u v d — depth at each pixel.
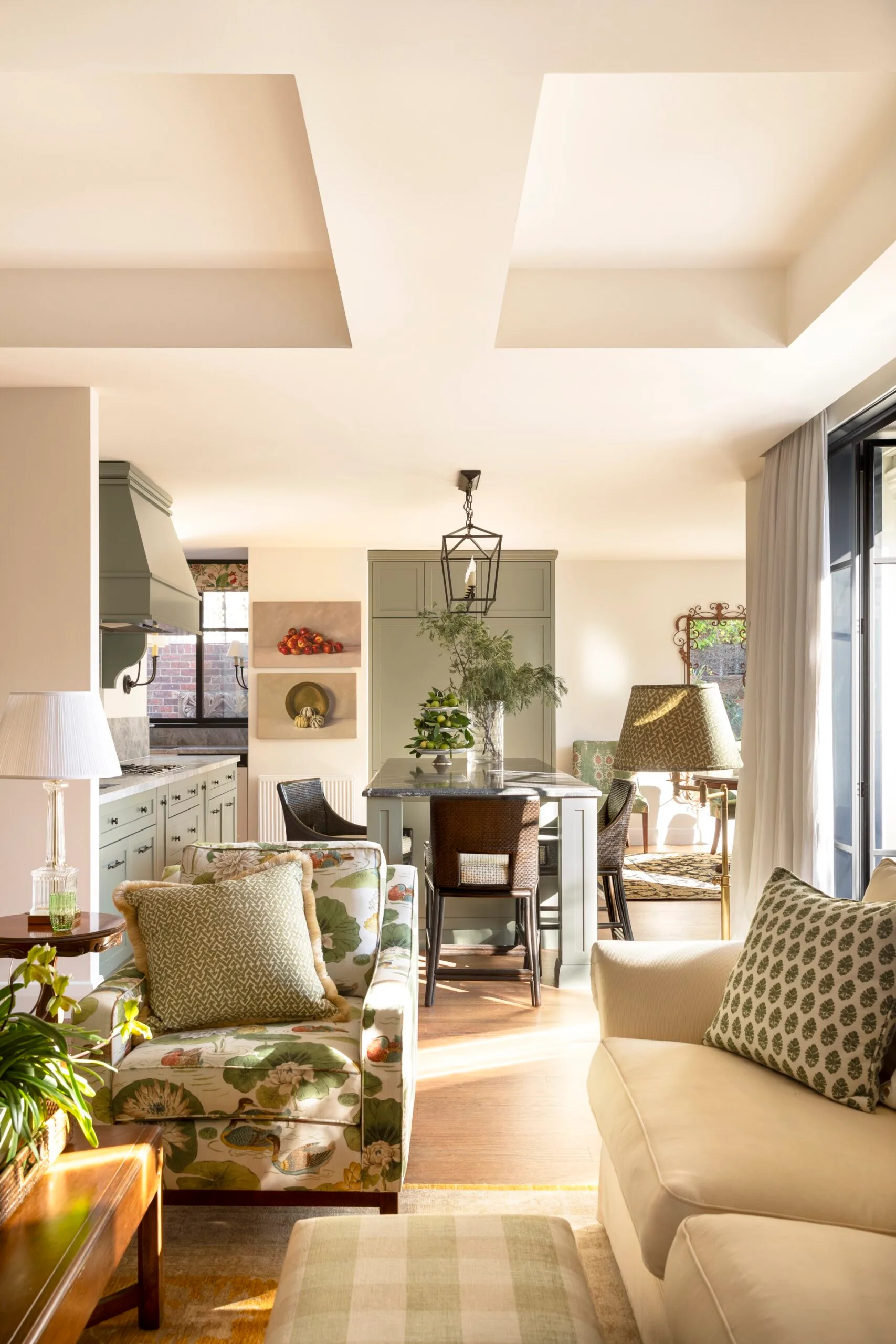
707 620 8.69
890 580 4.01
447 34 1.81
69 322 3.29
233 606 8.56
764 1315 1.21
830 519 4.28
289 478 5.35
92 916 2.95
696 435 4.48
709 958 2.43
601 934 5.10
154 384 3.70
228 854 2.88
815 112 2.38
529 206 2.87
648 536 7.36
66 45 1.86
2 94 2.27
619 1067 2.11
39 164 2.60
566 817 4.48
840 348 3.33
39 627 3.72
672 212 2.91
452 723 5.46
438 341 3.25
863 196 2.71
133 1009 1.89
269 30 1.80
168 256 3.21
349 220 2.45
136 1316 1.98
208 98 2.29
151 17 1.77
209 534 7.22
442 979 4.49
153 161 2.58
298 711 7.82
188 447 4.65
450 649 7.91
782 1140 1.71
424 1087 3.26
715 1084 1.96
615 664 8.70
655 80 2.23
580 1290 1.40
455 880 4.10
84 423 3.74
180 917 2.54
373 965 2.75
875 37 1.85
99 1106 2.21
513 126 2.08
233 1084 2.21
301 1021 2.53
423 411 4.07
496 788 4.54
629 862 7.73
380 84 1.94
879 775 4.00
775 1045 2.00
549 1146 2.80
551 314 3.33
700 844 8.59
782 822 4.26
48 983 1.77
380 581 7.96
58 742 2.77
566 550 8.04
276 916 2.58
